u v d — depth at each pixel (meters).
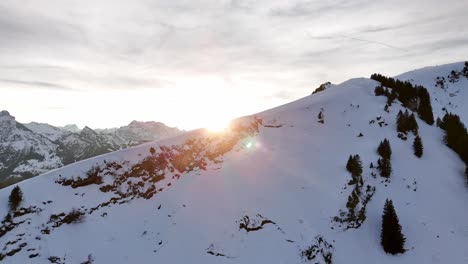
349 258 42.72
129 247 42.91
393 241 43.41
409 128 69.38
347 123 74.31
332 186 53.09
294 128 72.81
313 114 78.19
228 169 57.28
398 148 63.78
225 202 49.22
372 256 43.44
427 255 43.03
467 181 56.62
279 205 48.88
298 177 55.47
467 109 103.44
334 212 48.19
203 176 55.69
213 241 43.12
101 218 45.81
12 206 41.50
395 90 89.81
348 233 46.16
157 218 47.56
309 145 66.06
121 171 52.75
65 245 40.59
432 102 107.25
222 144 63.41
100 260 40.31
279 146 65.50
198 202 49.69
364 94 88.12
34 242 39.47
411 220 48.09
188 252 42.00
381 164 56.03
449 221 48.09
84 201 46.75
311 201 50.09
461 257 42.44
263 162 59.66
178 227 45.81
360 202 49.59
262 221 45.78
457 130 68.38
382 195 52.19
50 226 41.84
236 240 43.28
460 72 126.88
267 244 42.72
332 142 67.19
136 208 49.00
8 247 38.12
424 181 55.47
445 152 65.12
